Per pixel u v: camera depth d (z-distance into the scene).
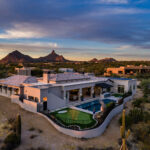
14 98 25.39
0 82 31.47
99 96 33.66
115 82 38.59
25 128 16.33
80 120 18.38
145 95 36.84
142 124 19.50
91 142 14.57
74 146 13.55
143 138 15.66
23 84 27.86
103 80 35.88
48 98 22.53
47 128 16.70
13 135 13.22
